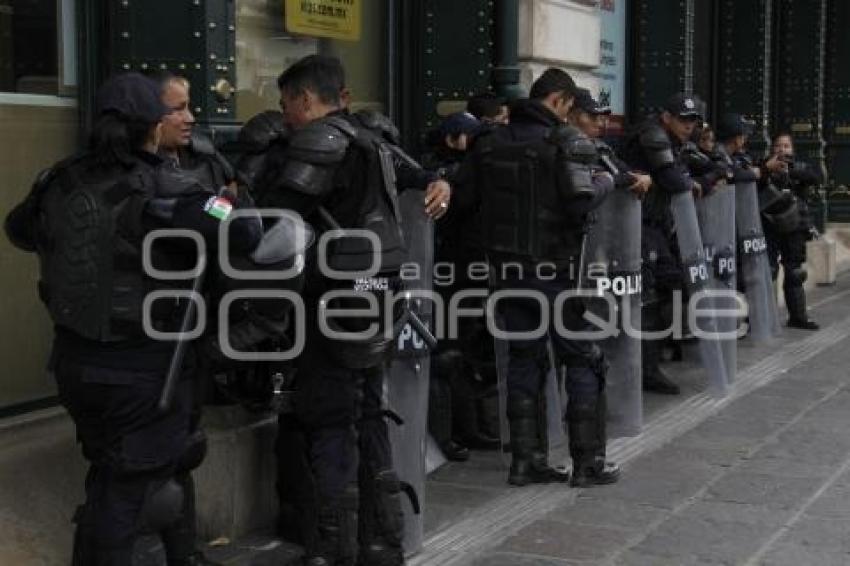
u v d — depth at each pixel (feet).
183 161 13.23
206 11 15.14
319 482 13.30
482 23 22.07
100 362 10.76
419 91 22.63
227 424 15.29
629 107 32.40
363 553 13.67
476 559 14.69
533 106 17.06
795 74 41.70
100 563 11.14
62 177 11.04
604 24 30.45
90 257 10.64
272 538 15.34
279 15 19.17
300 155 12.53
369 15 21.59
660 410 22.75
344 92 13.94
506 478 18.21
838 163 45.80
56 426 14.69
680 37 31.73
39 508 13.61
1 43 14.43
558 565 14.47
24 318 14.62
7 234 11.74
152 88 11.05
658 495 17.33
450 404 19.30
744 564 14.46
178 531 12.81
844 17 45.44
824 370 26.73
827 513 16.47
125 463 10.89
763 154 37.42
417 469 14.74
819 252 40.86
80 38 15.30
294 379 13.35
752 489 17.61
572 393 17.67
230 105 15.67
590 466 17.70
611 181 17.43
